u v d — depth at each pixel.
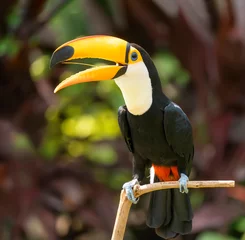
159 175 8.16
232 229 11.45
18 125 12.09
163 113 7.73
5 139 11.50
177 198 7.75
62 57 7.40
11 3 11.81
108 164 12.23
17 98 12.08
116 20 12.65
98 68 7.42
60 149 13.41
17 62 11.72
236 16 11.31
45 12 13.12
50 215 11.27
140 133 7.83
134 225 13.12
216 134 11.53
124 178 12.64
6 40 11.47
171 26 11.92
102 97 14.37
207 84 11.86
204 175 11.60
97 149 12.57
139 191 7.20
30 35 11.69
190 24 11.75
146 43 12.70
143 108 7.66
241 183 11.41
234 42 11.17
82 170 11.77
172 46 12.05
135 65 7.46
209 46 11.81
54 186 11.50
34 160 11.58
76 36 13.38
